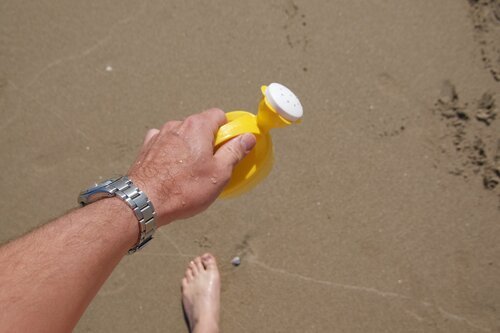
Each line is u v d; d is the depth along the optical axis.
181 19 2.55
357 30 2.53
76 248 1.03
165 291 2.31
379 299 2.28
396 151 2.40
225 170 1.27
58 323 0.95
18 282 0.95
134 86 2.48
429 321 2.27
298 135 2.41
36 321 0.92
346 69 2.49
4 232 2.35
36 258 0.99
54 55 2.52
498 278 2.29
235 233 2.34
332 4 2.55
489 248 2.32
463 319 2.27
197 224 2.35
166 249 2.34
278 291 2.30
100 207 1.12
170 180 1.22
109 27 2.55
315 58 2.50
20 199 2.38
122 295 2.30
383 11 2.55
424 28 2.54
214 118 1.31
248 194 2.36
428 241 2.33
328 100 2.45
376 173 2.38
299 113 1.33
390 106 2.45
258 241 2.34
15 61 2.52
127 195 1.14
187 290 2.29
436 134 2.42
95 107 2.46
